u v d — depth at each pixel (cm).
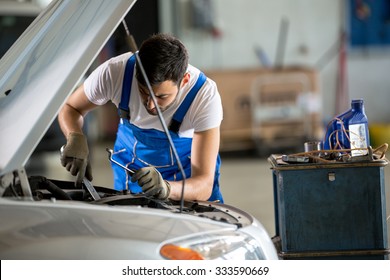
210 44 1171
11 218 232
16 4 822
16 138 241
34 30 326
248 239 246
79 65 249
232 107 1009
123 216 238
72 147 302
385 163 298
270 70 1020
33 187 282
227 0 1166
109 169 965
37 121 240
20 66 298
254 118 1012
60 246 217
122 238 221
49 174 892
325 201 300
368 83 1222
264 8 1176
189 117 329
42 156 905
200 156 319
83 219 232
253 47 1179
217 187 365
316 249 302
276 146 1023
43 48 294
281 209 301
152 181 279
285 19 1179
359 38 1205
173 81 287
